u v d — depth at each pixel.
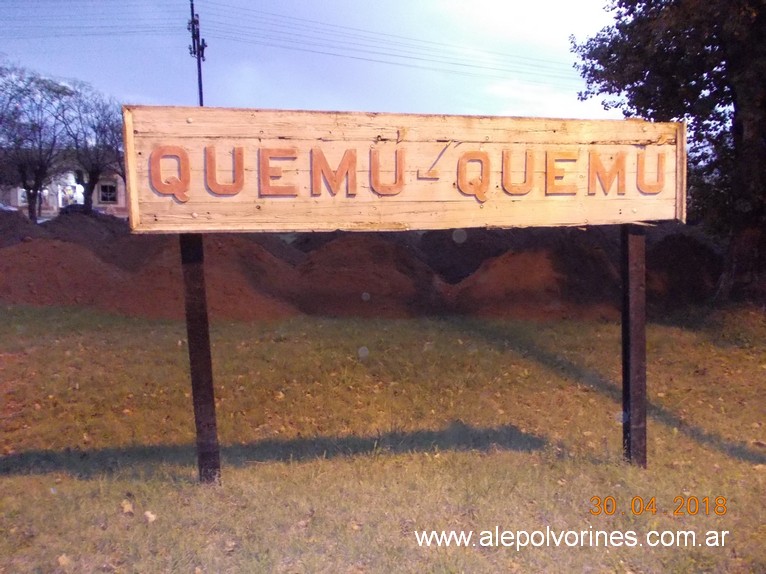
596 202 5.96
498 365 9.68
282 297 13.16
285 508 4.86
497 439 7.08
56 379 8.59
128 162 4.95
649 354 10.63
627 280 6.19
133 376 8.69
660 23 11.02
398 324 11.72
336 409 8.05
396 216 5.46
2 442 7.10
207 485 5.36
